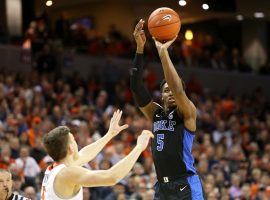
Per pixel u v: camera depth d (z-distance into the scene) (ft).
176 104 22.13
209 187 45.70
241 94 87.10
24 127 50.16
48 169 21.13
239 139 62.59
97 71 76.48
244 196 49.34
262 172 54.75
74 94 64.44
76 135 47.85
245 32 92.07
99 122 56.59
